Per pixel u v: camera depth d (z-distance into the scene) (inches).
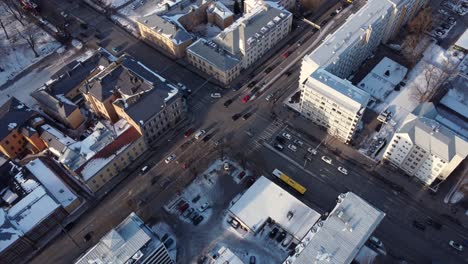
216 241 6279.5
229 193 6791.3
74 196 6663.4
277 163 7121.1
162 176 7032.5
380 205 6569.9
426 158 6294.3
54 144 7057.1
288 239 6225.4
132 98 7126.0
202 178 6978.4
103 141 6899.6
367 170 6978.4
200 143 7440.9
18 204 6328.7
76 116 7637.8
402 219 6412.4
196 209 6633.9
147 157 7303.2
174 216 6565.0
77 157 6717.5
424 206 6540.4
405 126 6451.8
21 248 6186.0
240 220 6279.5
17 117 7283.5
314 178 6924.2
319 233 5196.9
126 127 7106.3
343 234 5172.2
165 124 7524.6
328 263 4977.9
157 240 5359.3
